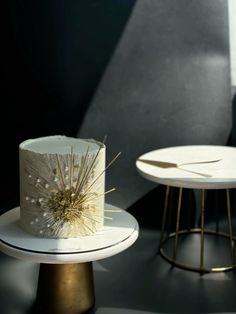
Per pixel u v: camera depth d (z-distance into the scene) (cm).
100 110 134
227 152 130
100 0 129
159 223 141
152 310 107
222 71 138
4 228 101
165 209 130
